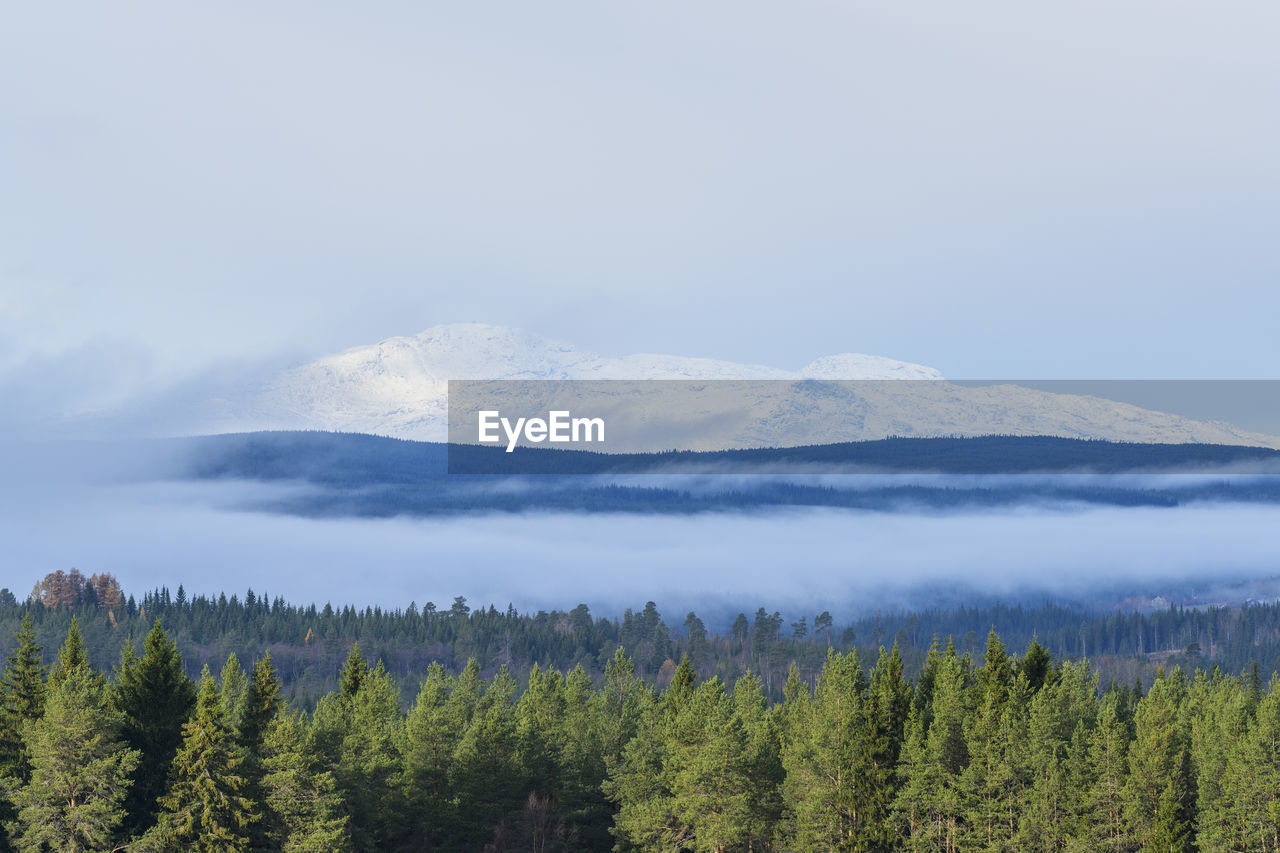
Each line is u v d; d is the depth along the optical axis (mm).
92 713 167750
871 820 186250
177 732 181000
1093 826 180875
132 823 172250
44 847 169625
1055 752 186750
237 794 171250
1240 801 176500
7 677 186625
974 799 184750
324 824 173500
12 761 176000
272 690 189250
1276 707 182500
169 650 186750
